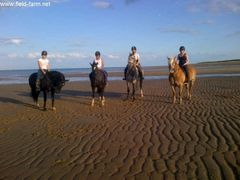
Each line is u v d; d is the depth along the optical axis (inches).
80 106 567.8
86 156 279.0
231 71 1712.6
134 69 601.0
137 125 386.9
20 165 264.8
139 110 494.0
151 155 272.7
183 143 301.6
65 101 643.5
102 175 234.5
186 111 460.8
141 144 306.0
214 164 242.2
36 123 431.8
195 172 229.5
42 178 234.5
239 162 243.0
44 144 323.3
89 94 758.5
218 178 216.4
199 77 1259.2
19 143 332.2
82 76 1991.9
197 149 281.0
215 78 1127.0
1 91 937.5
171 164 248.5
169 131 348.8
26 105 607.2
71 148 305.0
